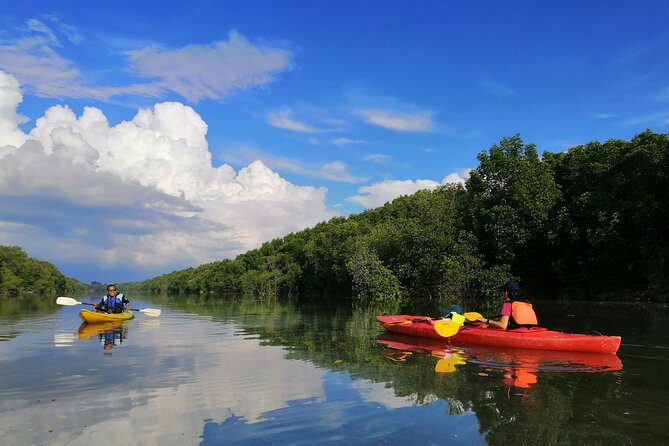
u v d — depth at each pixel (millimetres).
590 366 7863
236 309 26969
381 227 48375
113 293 17969
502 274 30031
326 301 40812
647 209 26016
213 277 99625
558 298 31328
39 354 9414
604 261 27938
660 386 6457
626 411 5309
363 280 38500
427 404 5617
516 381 6793
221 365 8180
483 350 9695
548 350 9547
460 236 33812
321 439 4508
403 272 36688
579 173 32125
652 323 14523
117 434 4656
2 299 48031
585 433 4613
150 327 14953
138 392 6270
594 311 19859
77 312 22688
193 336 12438
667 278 25406
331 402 5742
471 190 35562
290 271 68500
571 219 29562
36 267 83625
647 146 27000
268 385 6629
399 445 4352
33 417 5203
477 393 6094
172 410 5457
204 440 4496
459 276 31641
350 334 12828
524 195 31109
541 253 33125
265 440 4492
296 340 11531
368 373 7418
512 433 4633
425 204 36781
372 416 5188
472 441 4438
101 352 9672
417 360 8570
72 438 4551
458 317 11641
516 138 33219
